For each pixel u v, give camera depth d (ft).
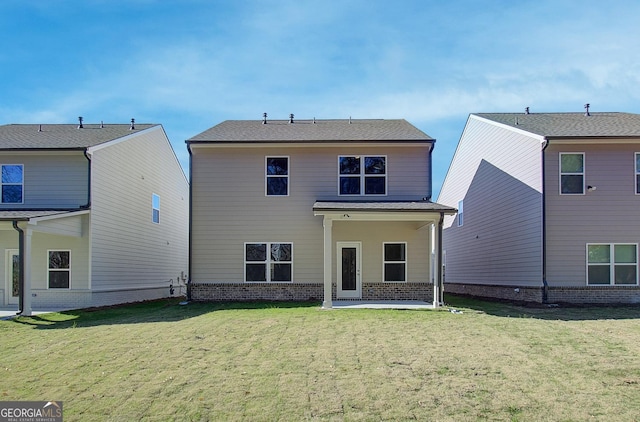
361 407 22.40
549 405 22.40
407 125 66.54
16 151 55.77
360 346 31.91
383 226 59.31
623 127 57.26
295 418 21.45
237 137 59.62
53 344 33.68
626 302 53.57
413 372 26.66
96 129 68.90
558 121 63.21
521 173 59.41
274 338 34.37
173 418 21.56
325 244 50.37
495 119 68.03
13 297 56.65
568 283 53.98
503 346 31.78
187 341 33.76
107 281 59.67
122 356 30.17
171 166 82.48
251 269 58.54
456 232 85.30
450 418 21.30
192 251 58.59
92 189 56.75
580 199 54.39
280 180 59.26
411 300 58.29
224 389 24.52
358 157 59.47
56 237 56.39
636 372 26.40
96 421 21.33
